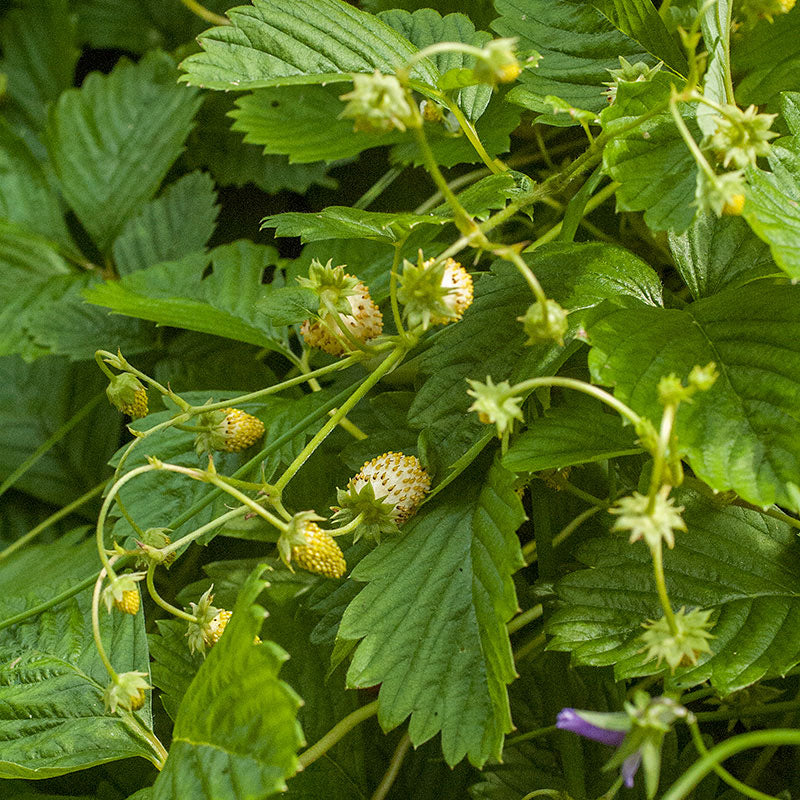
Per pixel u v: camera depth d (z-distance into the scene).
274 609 0.53
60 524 0.63
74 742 0.50
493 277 0.50
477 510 0.48
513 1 0.52
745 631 0.47
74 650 0.51
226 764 0.46
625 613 0.48
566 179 0.49
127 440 0.63
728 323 0.47
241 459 0.53
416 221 0.49
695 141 0.47
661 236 0.54
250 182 0.67
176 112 0.66
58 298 0.64
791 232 0.46
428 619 0.47
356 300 0.51
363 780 0.52
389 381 0.54
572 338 0.48
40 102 0.75
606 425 0.48
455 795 0.52
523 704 0.51
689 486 0.49
